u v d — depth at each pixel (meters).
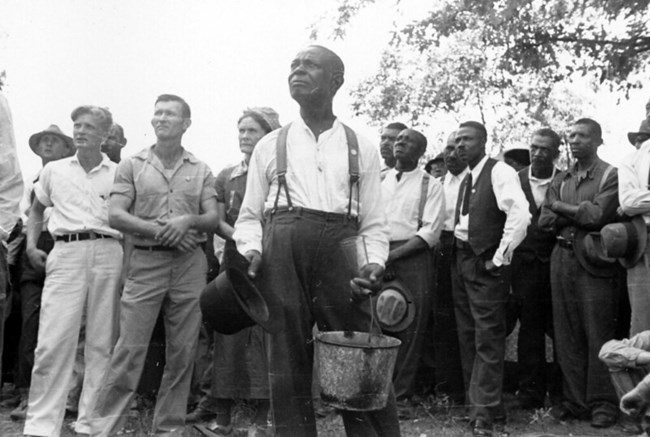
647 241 5.11
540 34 8.88
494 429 5.34
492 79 9.41
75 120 5.18
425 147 6.01
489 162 5.60
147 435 5.12
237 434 5.29
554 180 5.79
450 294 6.03
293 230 3.91
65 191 5.13
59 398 4.95
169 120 5.03
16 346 6.48
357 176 4.02
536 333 5.91
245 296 3.98
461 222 5.59
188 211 5.04
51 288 5.05
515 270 5.91
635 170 5.18
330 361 3.67
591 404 5.53
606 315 5.48
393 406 4.00
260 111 5.56
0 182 4.48
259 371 5.20
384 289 5.68
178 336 5.00
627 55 8.59
